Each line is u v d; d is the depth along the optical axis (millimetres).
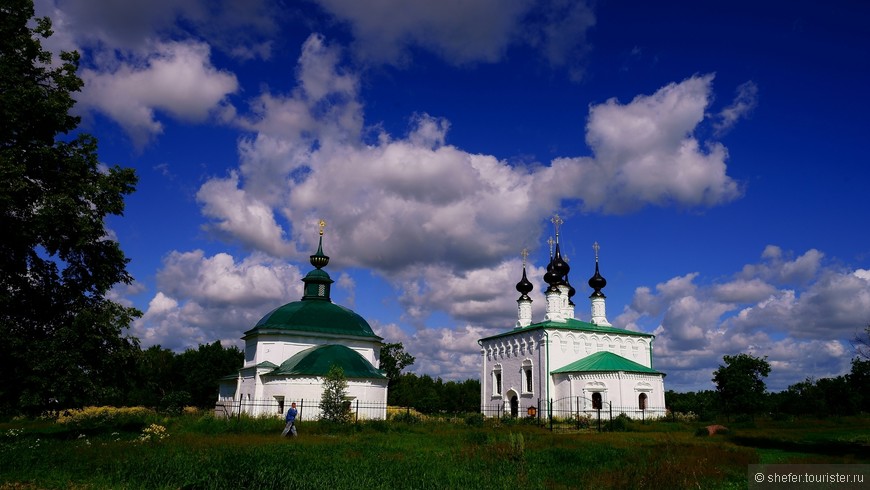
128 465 16547
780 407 72688
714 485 16172
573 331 68500
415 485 15398
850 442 29625
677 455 21656
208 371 88812
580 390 61656
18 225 26438
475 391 120812
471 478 16578
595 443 29031
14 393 26906
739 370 57125
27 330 28469
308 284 64688
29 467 16562
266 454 20000
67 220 27703
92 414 46156
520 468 18422
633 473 17281
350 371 48562
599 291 78562
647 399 60719
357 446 25312
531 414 64625
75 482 14992
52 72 29891
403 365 94438
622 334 71250
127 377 30188
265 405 47906
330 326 58375
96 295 30375
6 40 27609
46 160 27797
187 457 18344
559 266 79188
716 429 37719
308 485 14719
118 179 30984
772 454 23938
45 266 29562
